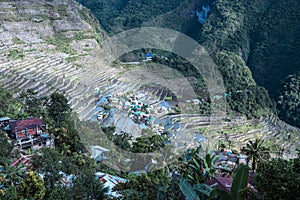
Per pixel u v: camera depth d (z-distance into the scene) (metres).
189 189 7.27
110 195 11.10
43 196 11.68
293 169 6.70
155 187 9.44
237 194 6.02
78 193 10.62
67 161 13.78
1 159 14.75
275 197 6.30
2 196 11.10
